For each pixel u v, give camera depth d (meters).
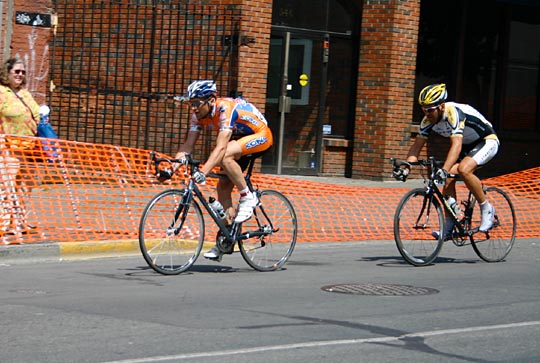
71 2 29.62
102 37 29.53
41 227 18.88
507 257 20.02
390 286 15.72
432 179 18.05
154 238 16.28
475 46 33.91
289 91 30.67
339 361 10.64
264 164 30.31
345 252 20.02
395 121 30.75
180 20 28.70
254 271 17.16
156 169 15.94
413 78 31.05
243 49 27.84
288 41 30.31
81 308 13.14
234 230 16.58
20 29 26.00
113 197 21.77
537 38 35.47
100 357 10.51
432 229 18.23
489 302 14.49
